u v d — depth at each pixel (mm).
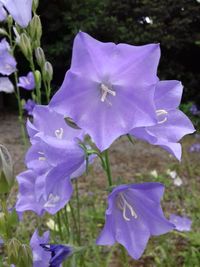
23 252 102
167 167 550
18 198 131
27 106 334
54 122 126
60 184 111
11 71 264
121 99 108
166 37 1012
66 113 105
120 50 104
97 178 523
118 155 681
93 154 116
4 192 101
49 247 118
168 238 332
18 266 103
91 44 102
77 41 102
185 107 868
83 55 103
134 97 106
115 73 107
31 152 117
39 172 113
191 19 1006
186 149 646
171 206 432
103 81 108
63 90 103
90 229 325
